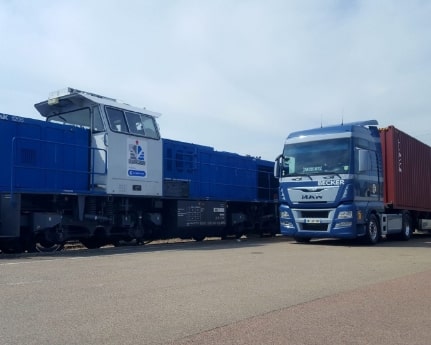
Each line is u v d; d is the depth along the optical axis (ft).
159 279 26.35
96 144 46.44
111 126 46.75
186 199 55.88
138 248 45.98
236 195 65.16
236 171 65.77
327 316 18.72
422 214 73.82
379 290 24.03
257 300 21.26
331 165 51.08
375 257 38.50
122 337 15.65
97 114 46.73
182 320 17.78
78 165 45.47
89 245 51.47
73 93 46.60
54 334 15.87
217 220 60.59
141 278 26.61
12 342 14.98
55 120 49.88
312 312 19.29
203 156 60.03
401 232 62.34
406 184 64.28
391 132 60.64
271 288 24.07
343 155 50.78
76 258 36.14
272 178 73.56
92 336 15.70
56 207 43.75
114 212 48.37
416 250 45.34
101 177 45.98
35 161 42.06
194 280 26.13
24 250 43.01
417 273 29.84
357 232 50.34
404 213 64.03
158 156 51.96
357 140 51.67
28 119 42.16
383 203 57.36
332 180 50.49
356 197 50.31
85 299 21.04
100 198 46.70
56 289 23.17
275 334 16.26
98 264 32.42
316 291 23.48
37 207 42.91
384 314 19.24
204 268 30.81
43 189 41.39
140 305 20.04
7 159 40.32
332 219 50.16
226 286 24.47
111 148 46.42
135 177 48.85
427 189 73.26
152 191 50.78
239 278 26.96
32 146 41.98
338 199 49.98
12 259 35.45
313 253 41.39
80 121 48.03
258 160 71.05
